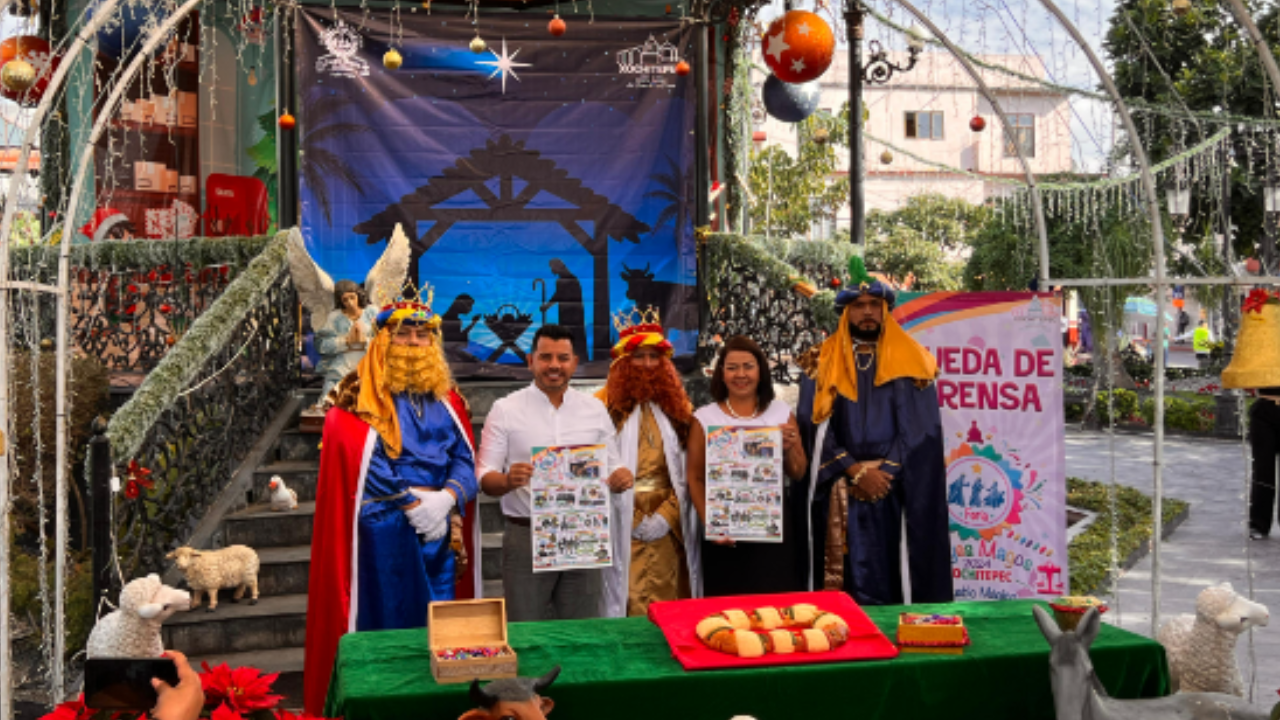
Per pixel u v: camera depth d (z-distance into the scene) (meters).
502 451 5.15
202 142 11.30
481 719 2.96
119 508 6.05
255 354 7.79
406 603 5.06
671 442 5.34
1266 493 10.11
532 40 9.20
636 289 9.37
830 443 5.37
